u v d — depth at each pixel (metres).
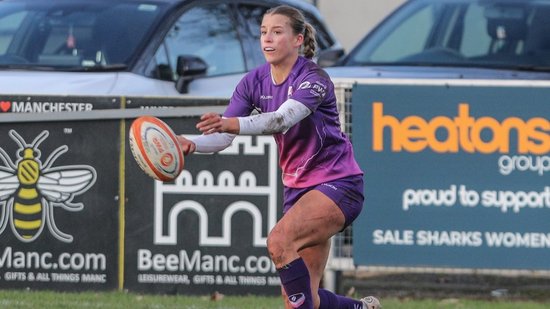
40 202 31.45
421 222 30.77
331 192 23.12
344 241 30.98
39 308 28.69
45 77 35.81
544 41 37.84
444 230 30.77
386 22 39.59
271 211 31.16
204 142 23.08
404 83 30.56
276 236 22.92
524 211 30.64
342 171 23.33
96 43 37.44
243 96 23.42
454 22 38.72
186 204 31.22
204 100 31.20
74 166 31.41
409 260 30.83
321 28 42.06
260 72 23.31
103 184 31.38
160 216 31.27
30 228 31.47
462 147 30.61
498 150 30.55
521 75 36.03
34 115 31.31
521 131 30.53
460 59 37.56
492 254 30.75
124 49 37.16
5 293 30.91
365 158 30.73
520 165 30.58
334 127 23.23
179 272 31.28
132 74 36.34
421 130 30.62
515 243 30.72
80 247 31.39
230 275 31.25
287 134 23.08
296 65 22.83
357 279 34.75
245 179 31.16
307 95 22.17
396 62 37.69
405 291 33.03
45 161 31.45
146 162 21.80
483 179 30.61
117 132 31.33
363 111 30.64
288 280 23.03
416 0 40.16
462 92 30.55
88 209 31.39
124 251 31.34
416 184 30.70
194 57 37.06
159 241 31.28
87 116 31.27
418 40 38.47
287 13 22.70
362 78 31.66
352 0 71.69
